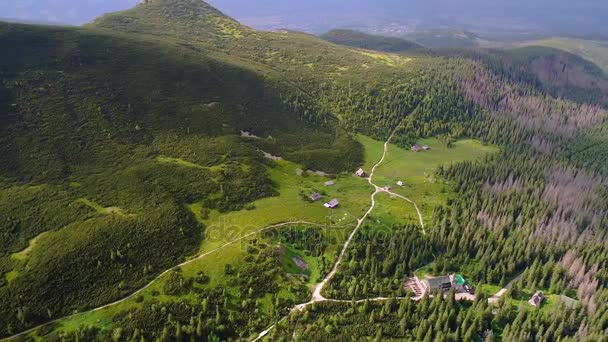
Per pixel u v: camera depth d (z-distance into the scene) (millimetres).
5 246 126562
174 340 111000
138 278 124062
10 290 113250
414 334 114688
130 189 157750
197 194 164875
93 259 124875
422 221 170375
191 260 133500
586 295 129000
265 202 170750
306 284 133500
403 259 143625
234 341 113688
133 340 107938
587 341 109188
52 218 137750
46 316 110750
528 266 146125
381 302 126500
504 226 161750
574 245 155750
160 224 142250
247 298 124438
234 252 137250
